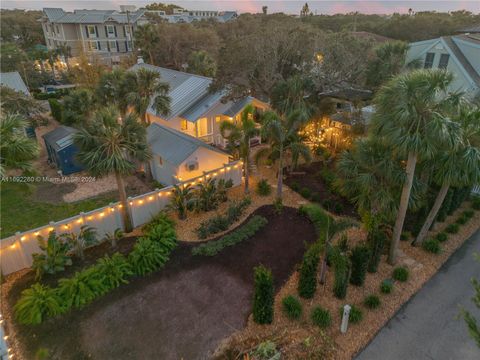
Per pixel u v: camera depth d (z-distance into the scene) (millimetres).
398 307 9750
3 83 27266
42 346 8438
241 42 21016
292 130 14867
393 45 23172
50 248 10547
